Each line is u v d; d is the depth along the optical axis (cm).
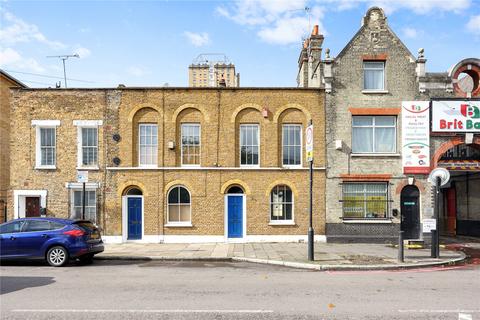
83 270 1199
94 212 1859
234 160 1855
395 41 1878
